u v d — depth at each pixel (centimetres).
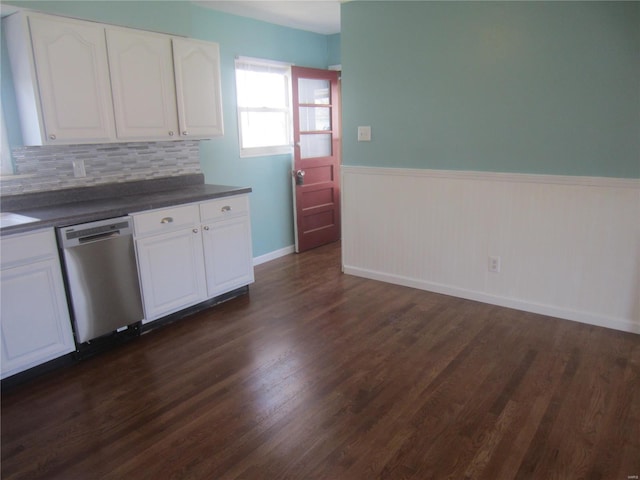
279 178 482
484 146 322
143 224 292
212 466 185
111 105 299
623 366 251
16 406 229
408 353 272
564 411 214
